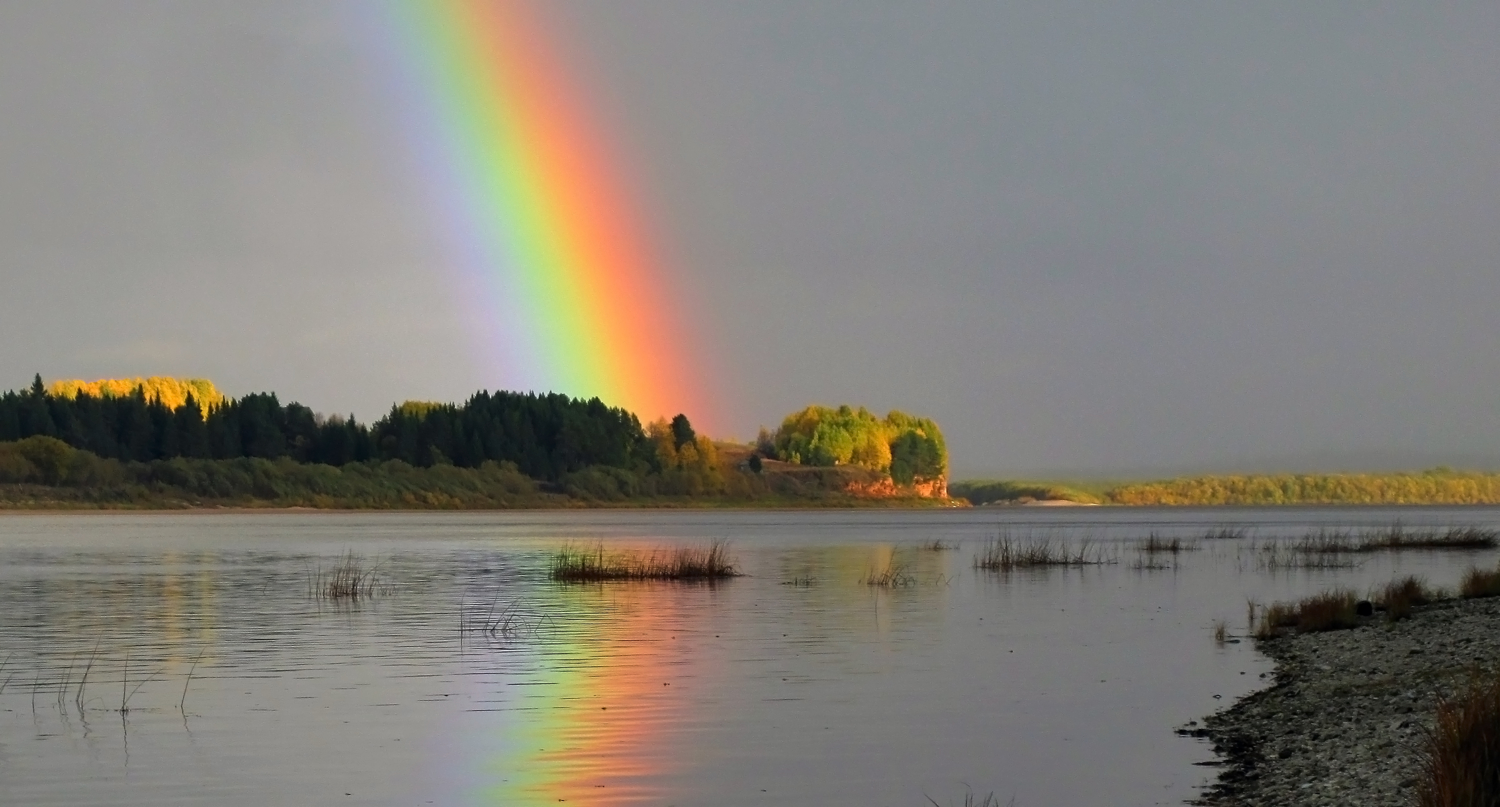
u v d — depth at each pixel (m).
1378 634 37.66
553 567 78.44
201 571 77.75
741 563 86.25
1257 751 23.86
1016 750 24.56
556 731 26.61
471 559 90.56
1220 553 94.19
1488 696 17.83
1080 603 54.72
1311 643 37.84
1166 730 26.28
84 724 27.58
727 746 25.06
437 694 31.12
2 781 22.59
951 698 30.27
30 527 165.00
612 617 48.97
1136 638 41.75
